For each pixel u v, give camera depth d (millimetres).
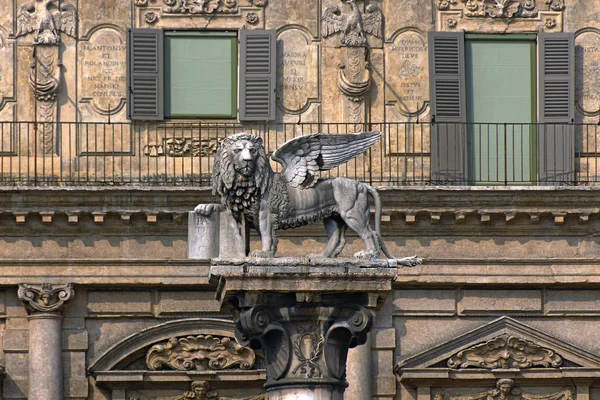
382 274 102750
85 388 146375
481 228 148375
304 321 103812
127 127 150500
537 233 148875
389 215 147000
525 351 147875
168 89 151500
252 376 146500
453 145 151500
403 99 152000
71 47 151250
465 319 148750
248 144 105938
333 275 102438
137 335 146500
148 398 147000
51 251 146750
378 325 148000
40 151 149750
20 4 151250
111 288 147500
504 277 148250
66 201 145375
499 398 147500
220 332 147250
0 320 146875
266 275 102188
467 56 153125
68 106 150750
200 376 146500
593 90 153625
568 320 149125
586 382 147500
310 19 152375
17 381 146250
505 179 148750
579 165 152375
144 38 151375
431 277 147875
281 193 106625
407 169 151000
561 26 153750
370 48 152375
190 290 147750
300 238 147750
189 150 150750
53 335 146250
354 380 146625
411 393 147500
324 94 151625
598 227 148750
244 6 152375
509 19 153375
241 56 151500
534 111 153000
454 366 147125
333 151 107875
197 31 152125
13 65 150625
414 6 152750
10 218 146000
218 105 151500
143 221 146750
